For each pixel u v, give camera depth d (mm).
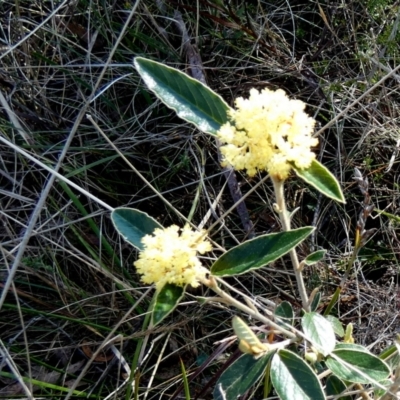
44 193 554
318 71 810
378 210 678
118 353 612
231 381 448
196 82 398
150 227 429
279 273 683
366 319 663
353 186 742
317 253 438
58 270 666
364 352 446
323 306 662
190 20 823
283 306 526
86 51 795
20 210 720
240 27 782
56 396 614
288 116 363
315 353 464
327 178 375
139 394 619
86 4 833
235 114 367
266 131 362
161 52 832
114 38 812
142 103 809
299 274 445
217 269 393
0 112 775
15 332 671
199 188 665
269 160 366
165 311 363
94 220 724
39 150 759
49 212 718
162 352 608
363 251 702
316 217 709
